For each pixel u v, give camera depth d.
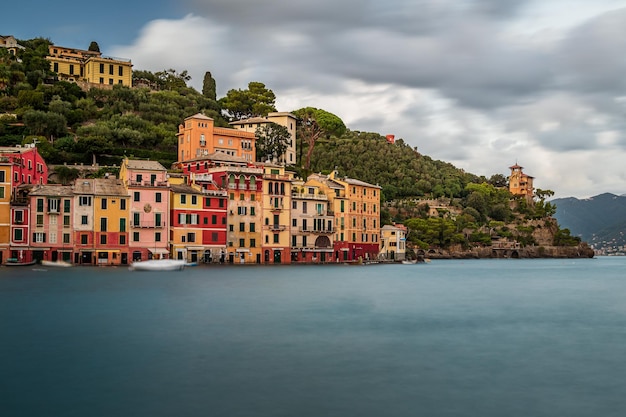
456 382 42.28
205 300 77.25
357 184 182.12
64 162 165.75
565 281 129.12
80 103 198.00
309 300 80.56
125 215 132.62
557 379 43.38
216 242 145.88
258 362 46.25
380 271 147.12
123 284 93.50
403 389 40.50
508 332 60.19
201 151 185.88
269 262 156.62
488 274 147.50
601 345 54.50
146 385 40.22
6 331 55.28
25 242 125.69
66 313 65.12
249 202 153.12
